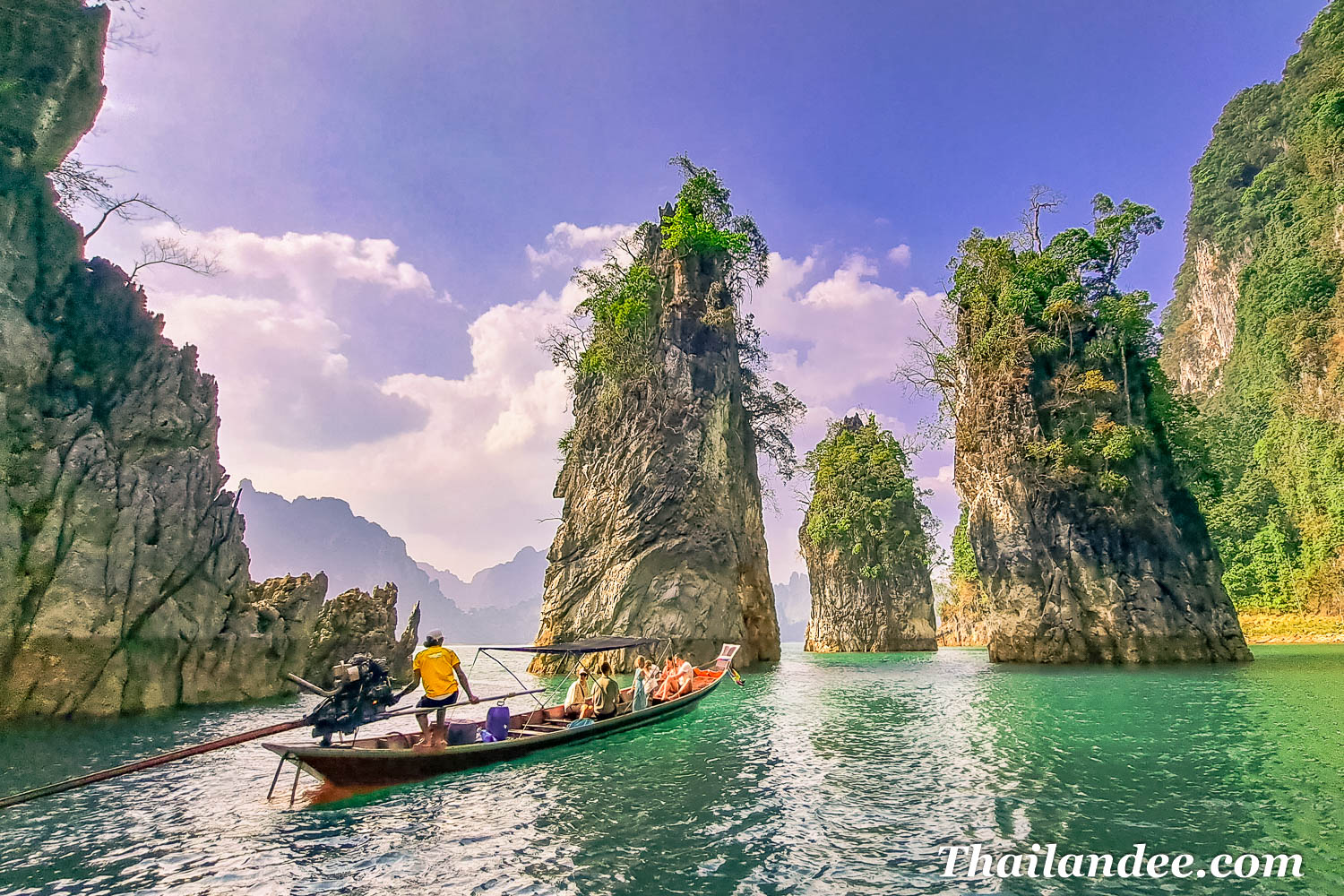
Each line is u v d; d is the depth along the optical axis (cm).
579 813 945
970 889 664
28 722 1828
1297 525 6216
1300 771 1094
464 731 1281
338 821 920
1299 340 6412
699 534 3847
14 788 1122
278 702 2498
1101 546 3575
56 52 2272
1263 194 9256
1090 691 2309
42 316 2192
